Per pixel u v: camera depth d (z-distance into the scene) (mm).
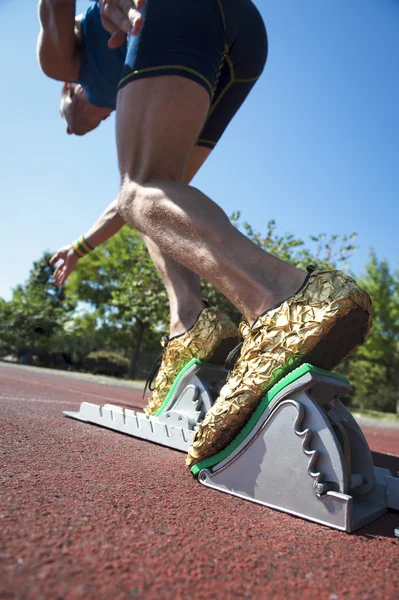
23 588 690
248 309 1605
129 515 1106
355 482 1458
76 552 846
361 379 24484
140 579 780
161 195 1790
